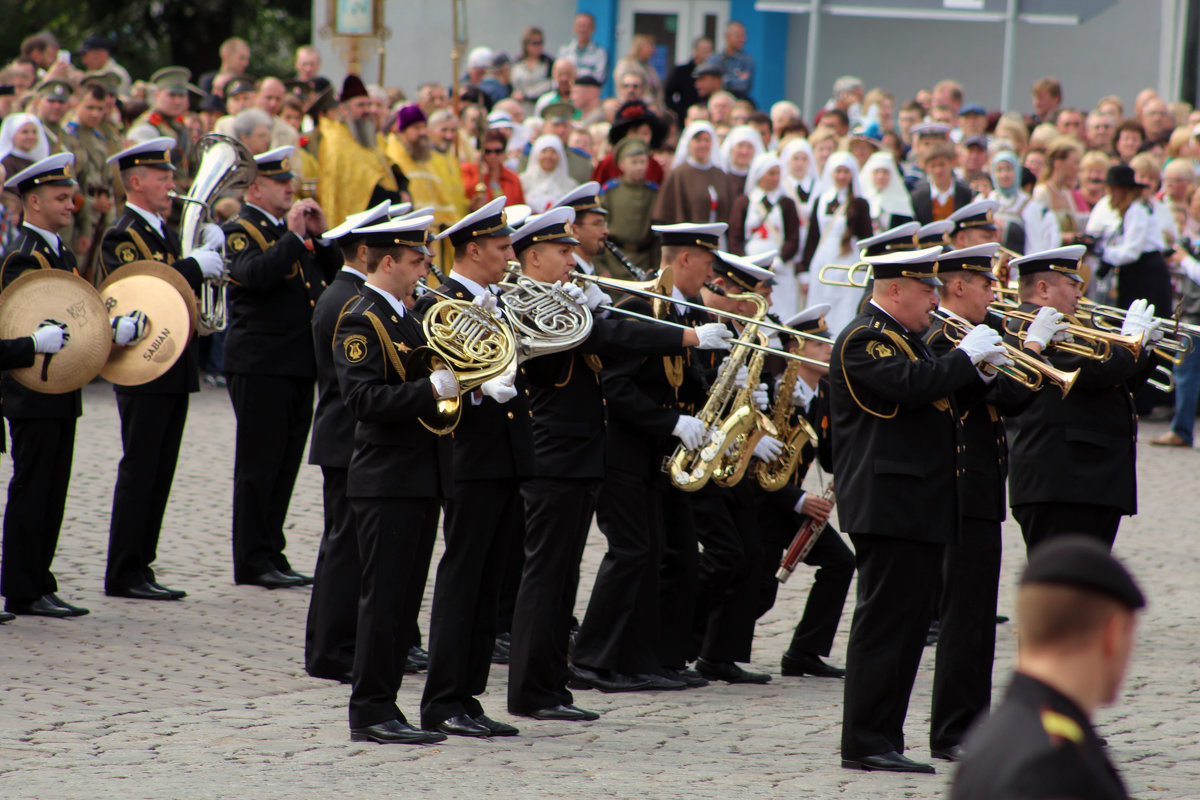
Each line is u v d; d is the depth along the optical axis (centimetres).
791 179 5144
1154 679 2642
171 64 10100
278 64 10169
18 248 2775
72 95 4978
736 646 2650
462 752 2075
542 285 2289
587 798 1869
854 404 2109
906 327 2138
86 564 3178
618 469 2509
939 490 2075
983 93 7681
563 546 2316
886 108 6300
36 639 2627
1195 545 3759
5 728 2108
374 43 5588
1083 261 5191
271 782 1891
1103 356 2395
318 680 2478
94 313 2703
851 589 3356
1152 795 1969
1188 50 6988
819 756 2152
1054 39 7569
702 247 2581
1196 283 5016
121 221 2962
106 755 1998
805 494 2709
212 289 2969
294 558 3353
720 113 5909
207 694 2352
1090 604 930
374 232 2105
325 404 2523
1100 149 6006
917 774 2052
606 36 7700
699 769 2042
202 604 2944
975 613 2175
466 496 2184
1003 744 909
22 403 2745
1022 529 2520
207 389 5434
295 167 4241
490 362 2030
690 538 2616
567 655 2450
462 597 2195
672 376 2525
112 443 4378
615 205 5097
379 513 2066
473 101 5853
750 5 7706
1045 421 2450
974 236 2720
